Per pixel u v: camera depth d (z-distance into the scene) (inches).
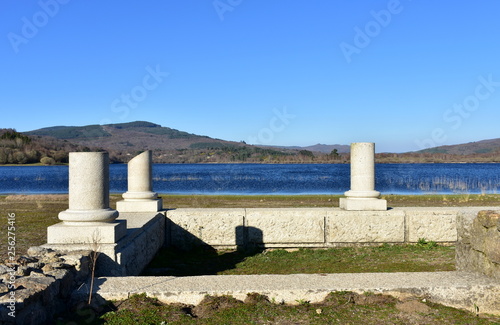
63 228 313.3
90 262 285.0
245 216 485.4
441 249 456.8
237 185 2006.6
